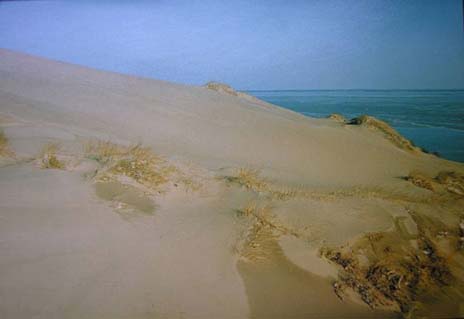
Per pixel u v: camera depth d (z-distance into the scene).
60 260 2.79
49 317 2.24
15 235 2.97
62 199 3.73
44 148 5.62
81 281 2.62
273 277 3.28
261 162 8.86
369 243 4.45
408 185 9.08
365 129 15.76
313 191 6.35
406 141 15.33
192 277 2.99
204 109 13.03
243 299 2.90
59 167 4.67
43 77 12.66
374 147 13.47
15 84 10.97
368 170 10.45
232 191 5.20
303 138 12.12
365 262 3.98
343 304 3.19
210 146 9.34
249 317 2.73
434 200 7.62
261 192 5.41
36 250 2.85
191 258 3.23
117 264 2.90
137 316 2.44
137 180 4.62
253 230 3.97
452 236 5.37
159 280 2.85
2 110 8.08
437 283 3.94
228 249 3.52
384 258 4.15
